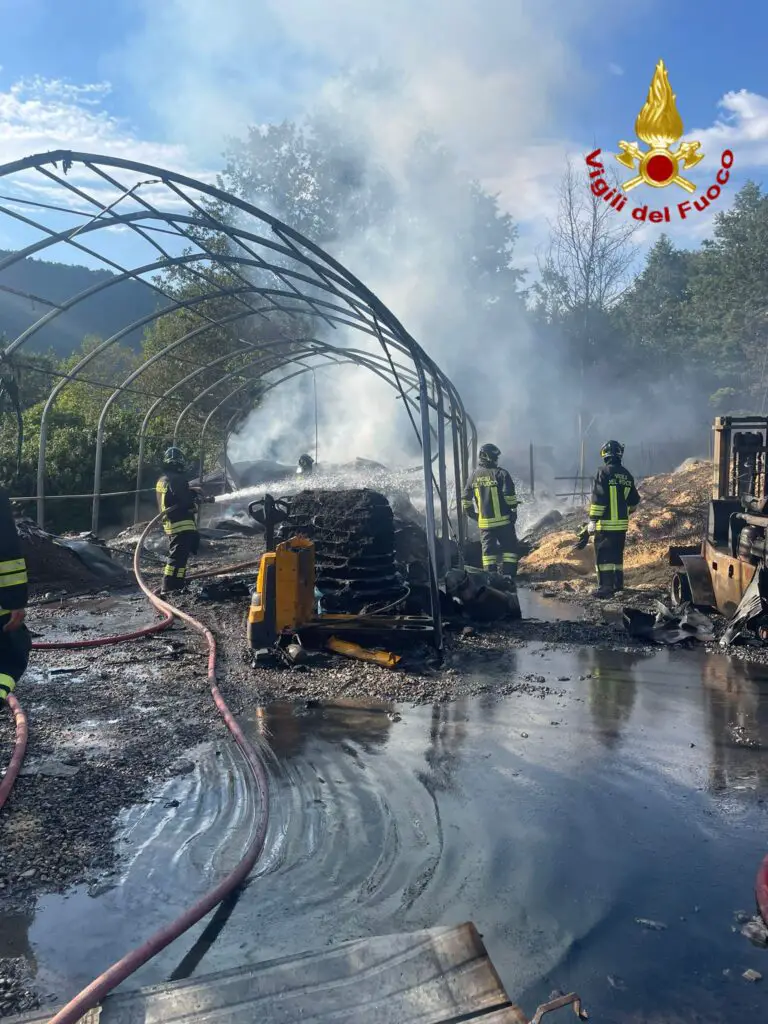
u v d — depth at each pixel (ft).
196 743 16.89
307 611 24.09
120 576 37.70
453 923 10.43
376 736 17.26
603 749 16.42
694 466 46.91
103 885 11.34
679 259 217.56
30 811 13.60
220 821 13.33
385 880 11.48
